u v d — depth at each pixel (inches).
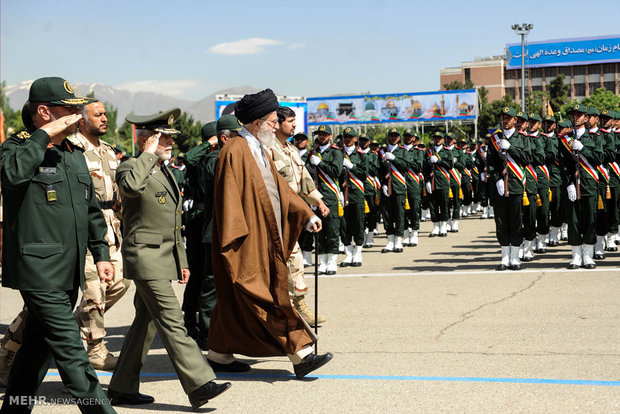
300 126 973.2
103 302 243.3
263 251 209.9
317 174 436.8
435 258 497.7
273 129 219.0
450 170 684.7
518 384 206.1
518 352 241.1
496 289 356.8
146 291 196.4
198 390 192.1
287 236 214.4
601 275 382.3
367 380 215.8
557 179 519.2
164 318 195.0
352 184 475.5
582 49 3462.1
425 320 295.6
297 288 280.5
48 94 168.4
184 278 207.8
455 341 259.3
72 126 168.7
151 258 197.9
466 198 874.8
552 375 214.1
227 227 205.3
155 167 206.1
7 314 353.7
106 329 310.2
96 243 178.7
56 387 224.1
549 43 3540.8
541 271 404.8
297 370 217.3
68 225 166.9
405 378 216.1
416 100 1934.1
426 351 246.8
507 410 184.9
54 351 164.2
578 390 199.0
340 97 1982.0
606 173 415.5
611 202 474.0
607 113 430.6
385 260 503.8
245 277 208.1
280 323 213.3
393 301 339.0
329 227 437.4
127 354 202.8
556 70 4581.7
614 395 193.8
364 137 560.7
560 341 253.6
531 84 4633.4
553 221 529.0
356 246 479.5
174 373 235.9
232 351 219.3
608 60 3447.3
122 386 201.5
